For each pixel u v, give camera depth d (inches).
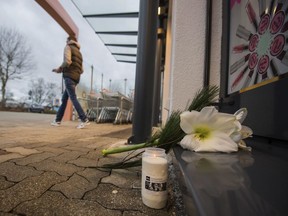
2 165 38.3
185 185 17.7
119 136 91.6
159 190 24.1
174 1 60.4
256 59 38.6
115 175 35.1
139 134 60.2
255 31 39.1
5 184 29.3
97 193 27.8
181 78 56.3
